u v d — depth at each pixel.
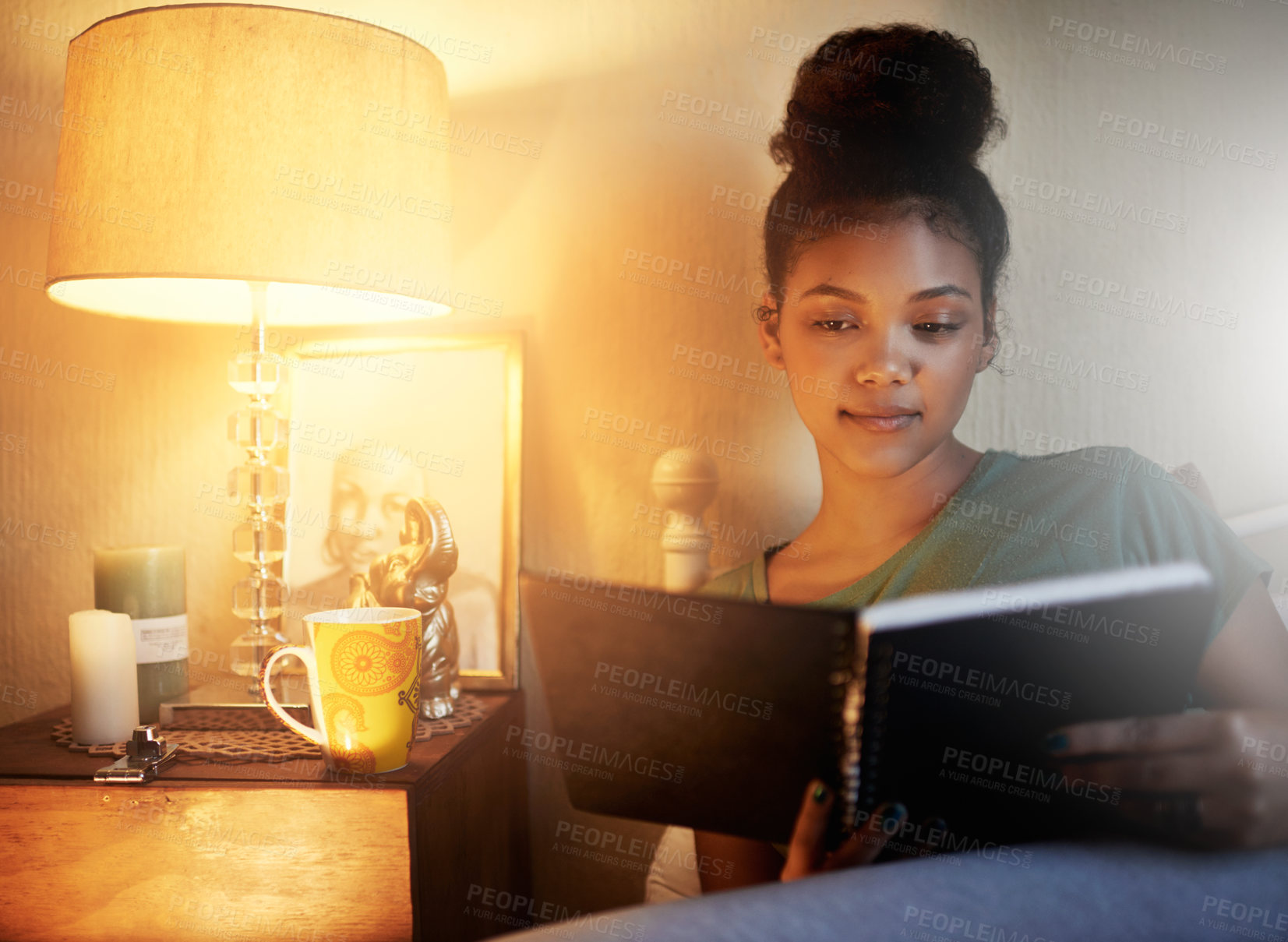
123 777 0.81
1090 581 0.66
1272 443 1.12
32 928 0.81
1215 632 0.90
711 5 1.16
